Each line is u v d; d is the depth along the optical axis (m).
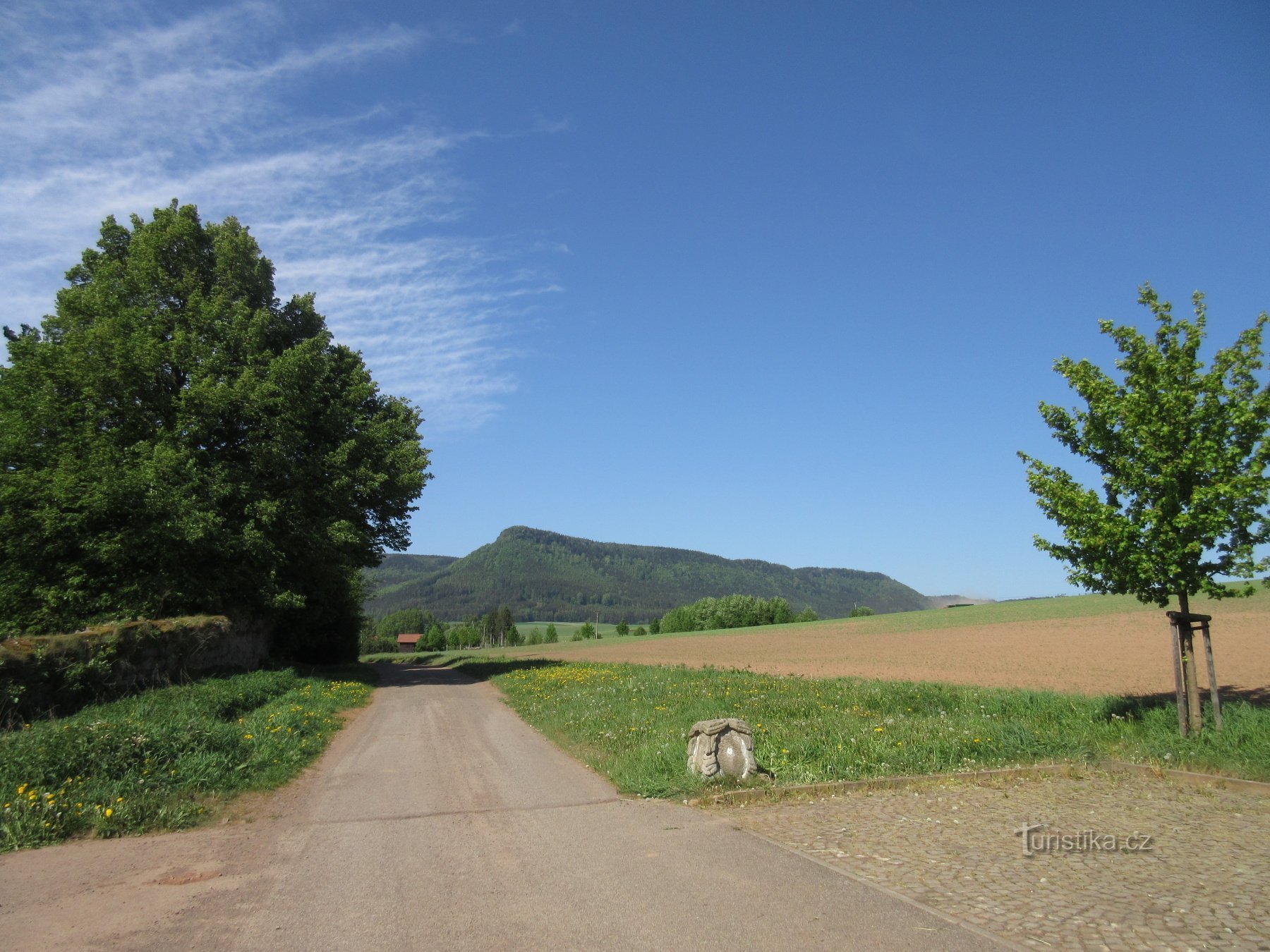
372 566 33.50
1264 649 27.70
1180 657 11.17
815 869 5.93
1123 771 9.60
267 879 5.90
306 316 30.06
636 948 4.52
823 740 11.23
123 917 5.12
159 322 24.19
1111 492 12.27
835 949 4.46
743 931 4.75
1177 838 6.70
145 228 25.86
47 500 20.70
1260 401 10.76
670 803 8.25
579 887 5.61
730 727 9.11
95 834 7.20
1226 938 4.53
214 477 23.66
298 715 14.08
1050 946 4.46
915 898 5.27
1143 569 10.95
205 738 10.03
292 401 24.86
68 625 20.31
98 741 8.95
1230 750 9.82
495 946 4.59
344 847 6.77
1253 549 10.98
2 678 12.01
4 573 20.77
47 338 25.03
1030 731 11.45
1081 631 44.50
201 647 18.98
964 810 7.74
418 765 10.79
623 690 19.22
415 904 5.32
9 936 4.81
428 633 125.56
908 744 10.78
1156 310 11.70
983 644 42.62
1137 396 11.42
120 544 20.73
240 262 26.34
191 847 6.84
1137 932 4.64
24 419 21.66
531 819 7.64
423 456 31.75
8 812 7.23
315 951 4.54
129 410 23.16
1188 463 10.83
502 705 19.12
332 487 26.25
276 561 24.83
